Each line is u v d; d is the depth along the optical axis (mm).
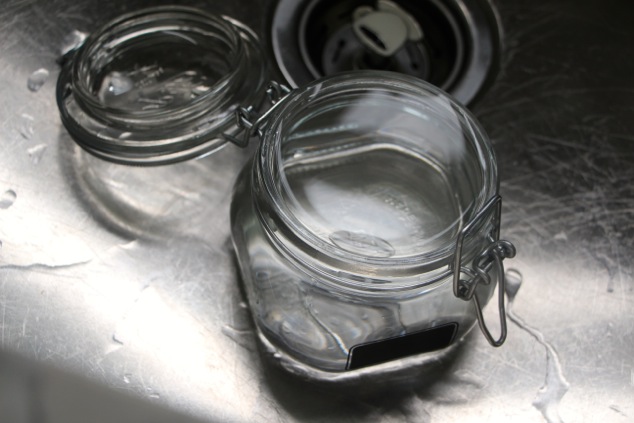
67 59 545
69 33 565
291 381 469
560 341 488
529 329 490
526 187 534
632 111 559
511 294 499
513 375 477
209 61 520
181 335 479
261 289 448
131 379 470
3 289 486
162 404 466
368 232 471
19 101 538
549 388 476
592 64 573
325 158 491
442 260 410
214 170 519
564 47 576
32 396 468
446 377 473
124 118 477
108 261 493
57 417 465
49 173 514
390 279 410
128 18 518
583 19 584
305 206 476
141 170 515
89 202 507
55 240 498
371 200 483
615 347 489
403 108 467
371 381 470
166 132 479
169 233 501
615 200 531
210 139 482
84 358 473
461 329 453
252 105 491
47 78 548
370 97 460
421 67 565
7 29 563
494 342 431
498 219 427
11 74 548
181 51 524
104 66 515
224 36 516
